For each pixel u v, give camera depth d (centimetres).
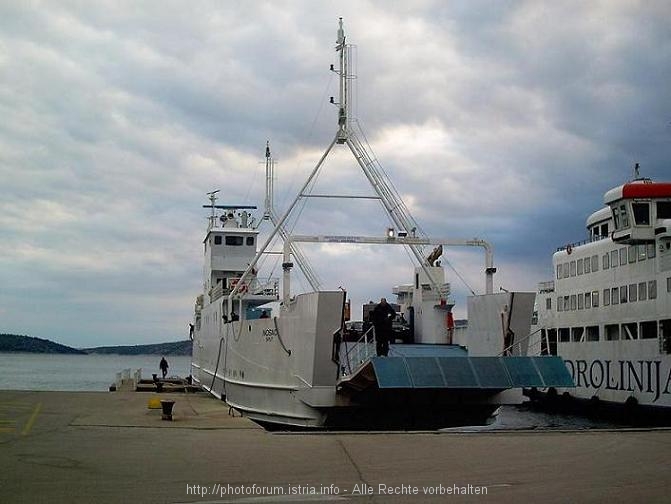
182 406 2691
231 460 1312
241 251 4794
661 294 4250
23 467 1225
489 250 2606
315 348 2120
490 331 2383
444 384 1936
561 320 5469
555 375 2022
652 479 1149
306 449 1451
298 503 971
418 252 2809
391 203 2700
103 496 1010
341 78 2722
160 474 1171
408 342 2886
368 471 1215
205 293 5041
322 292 2100
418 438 1612
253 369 2855
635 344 4500
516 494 1030
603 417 4797
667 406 4147
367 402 2148
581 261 5219
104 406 2484
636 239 4331
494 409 2253
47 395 2969
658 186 4328
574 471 1220
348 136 2711
